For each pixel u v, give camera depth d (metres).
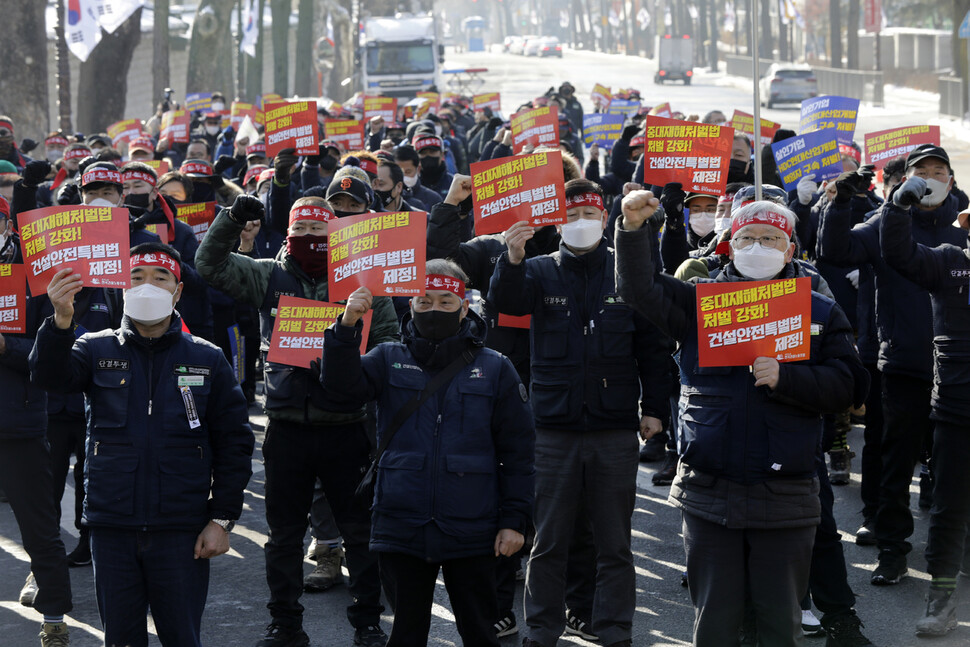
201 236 8.64
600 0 137.25
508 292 5.39
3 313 5.50
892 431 6.36
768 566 4.44
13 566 7.02
